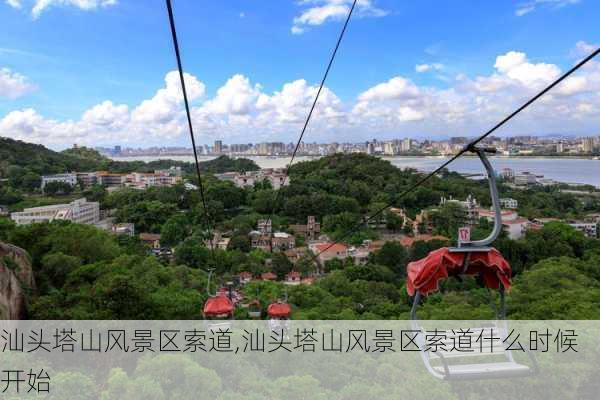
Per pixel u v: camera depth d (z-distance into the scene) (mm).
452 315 31500
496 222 6688
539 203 128375
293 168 178250
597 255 61625
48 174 153375
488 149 6863
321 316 32312
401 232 103438
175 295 29969
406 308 40250
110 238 45531
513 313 32219
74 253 35969
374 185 142250
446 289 51250
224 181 154375
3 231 35781
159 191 128250
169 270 43219
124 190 135750
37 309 24266
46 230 37062
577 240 74938
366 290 51625
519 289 40656
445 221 102750
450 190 139500
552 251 71188
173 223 95938
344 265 72562
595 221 103812
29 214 97875
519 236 88750
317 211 111688
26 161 160750
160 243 93188
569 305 29859
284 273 67562
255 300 39844
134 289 24953
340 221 101688
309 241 93250
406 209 124000
